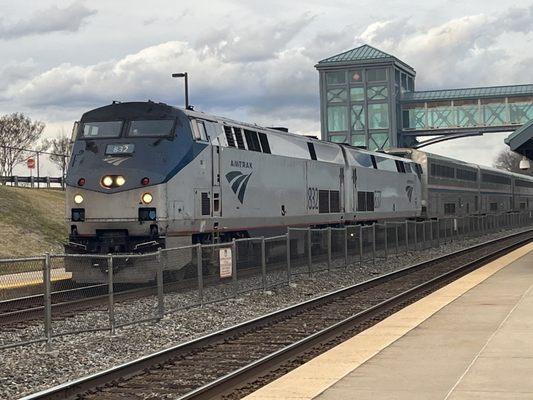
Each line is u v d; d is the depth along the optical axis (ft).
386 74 293.84
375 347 38.40
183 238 68.08
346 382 29.35
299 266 84.38
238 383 32.53
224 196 74.95
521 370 30.25
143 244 65.26
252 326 48.80
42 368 36.70
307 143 97.96
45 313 42.19
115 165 66.85
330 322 52.29
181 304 58.44
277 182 87.35
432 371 30.78
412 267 91.30
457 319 45.68
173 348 38.83
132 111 69.21
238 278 70.08
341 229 92.07
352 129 297.94
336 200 105.29
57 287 64.85
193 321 52.65
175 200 66.80
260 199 82.94
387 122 293.43
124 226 65.87
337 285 78.28
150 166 66.28
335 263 92.84
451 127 287.48
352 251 98.02
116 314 53.47
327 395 27.25
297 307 56.90
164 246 65.67
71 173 68.13
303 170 94.68
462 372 30.30
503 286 64.08
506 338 38.09
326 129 301.43
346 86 298.56
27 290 61.26
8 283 59.67
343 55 303.48
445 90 292.40
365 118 295.89
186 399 28.30
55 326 48.60
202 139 71.41
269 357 36.37
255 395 28.37
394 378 29.73
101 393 31.14
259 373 34.73
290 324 51.24
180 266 63.10
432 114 292.20
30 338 44.16
